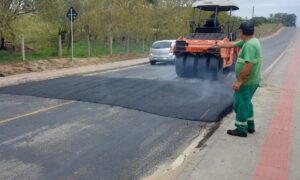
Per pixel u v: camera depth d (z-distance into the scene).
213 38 14.87
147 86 12.29
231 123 7.57
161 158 5.79
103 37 28.50
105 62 22.77
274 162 5.28
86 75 15.87
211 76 14.38
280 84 13.22
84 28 25.97
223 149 5.83
